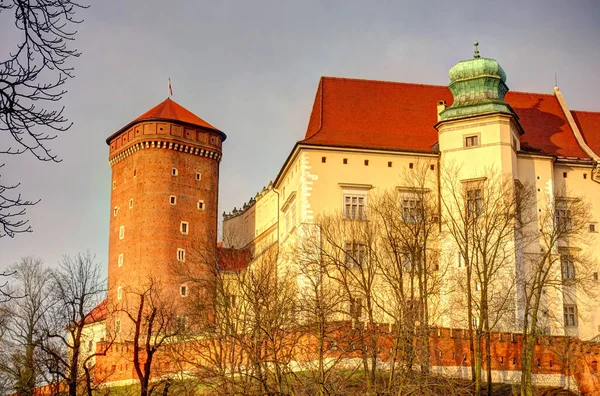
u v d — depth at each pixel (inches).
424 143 2792.8
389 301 2180.1
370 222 2573.8
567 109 3083.2
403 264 2394.2
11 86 731.4
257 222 3673.7
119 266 3595.0
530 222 2596.0
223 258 2896.2
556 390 2255.2
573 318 2689.5
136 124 3654.0
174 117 3722.9
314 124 2891.2
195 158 3718.0
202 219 3671.3
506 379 2271.2
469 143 2662.4
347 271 2437.3
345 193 2642.7
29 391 2228.1
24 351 2581.2
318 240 2522.1
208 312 2306.8
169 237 3545.8
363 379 1926.7
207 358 1918.1
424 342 1863.9
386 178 2679.6
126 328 3344.0
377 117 2864.2
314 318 1916.8
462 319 2442.2
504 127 2645.2
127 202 3639.3
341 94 2915.8
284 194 2982.3
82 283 3004.4
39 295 2797.7
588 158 2864.2
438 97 2987.2
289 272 2349.9
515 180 2632.9
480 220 2529.5
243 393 1533.0
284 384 1742.1
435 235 2571.4
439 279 2399.1
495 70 2751.0
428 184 2679.6
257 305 1754.4
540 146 2915.8
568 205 2787.9
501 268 2464.3
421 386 1648.6
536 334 2327.8
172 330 2541.8
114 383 2753.4
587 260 2655.0
